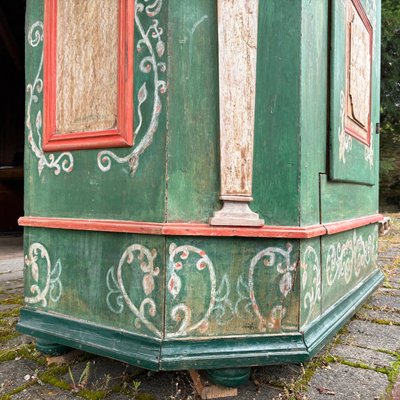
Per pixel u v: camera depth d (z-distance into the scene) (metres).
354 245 2.79
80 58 2.01
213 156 1.78
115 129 1.86
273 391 1.85
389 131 13.64
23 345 2.36
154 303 1.72
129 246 1.81
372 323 2.79
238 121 1.79
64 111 2.07
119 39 1.86
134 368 2.06
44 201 2.14
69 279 2.01
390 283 3.96
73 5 2.04
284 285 1.83
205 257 1.75
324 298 2.17
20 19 6.75
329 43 2.24
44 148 2.11
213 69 1.78
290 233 1.81
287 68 1.86
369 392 1.84
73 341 1.90
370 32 3.28
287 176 1.86
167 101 1.72
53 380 1.94
